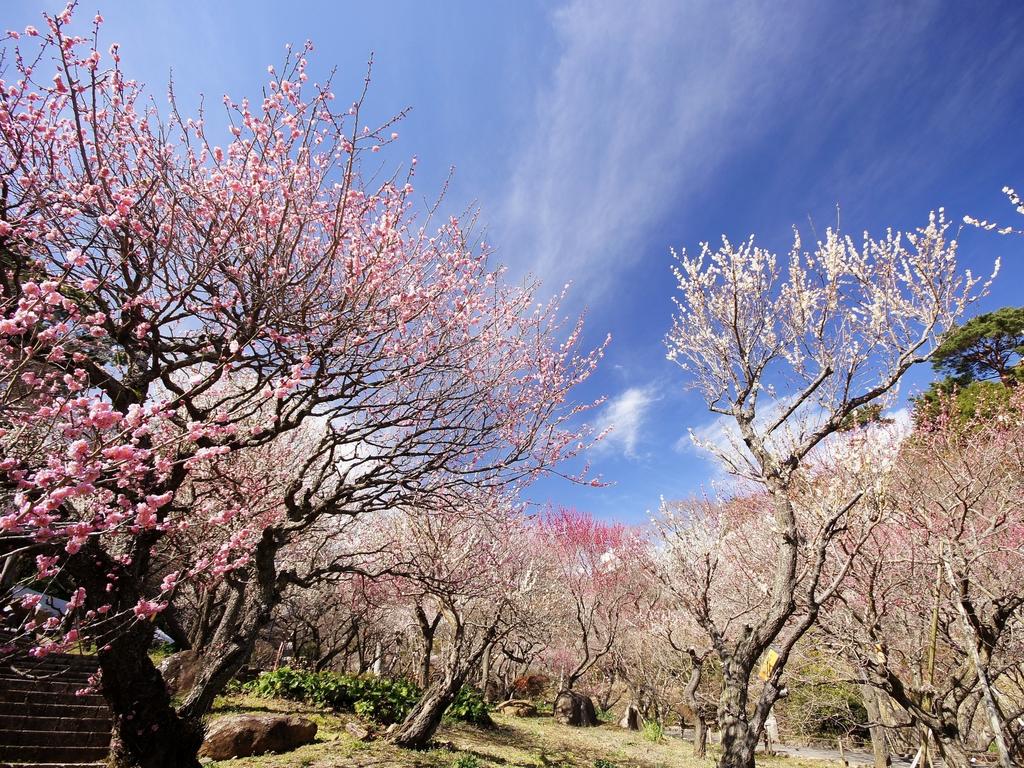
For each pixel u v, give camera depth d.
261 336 5.14
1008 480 6.40
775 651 5.82
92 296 4.07
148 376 4.92
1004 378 10.41
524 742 14.18
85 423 2.96
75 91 4.07
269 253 5.25
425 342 6.29
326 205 5.66
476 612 13.78
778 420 6.91
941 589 5.90
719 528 10.95
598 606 24.38
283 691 12.81
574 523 26.56
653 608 18.19
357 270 5.25
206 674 6.08
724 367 7.71
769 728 16.80
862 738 13.90
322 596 16.88
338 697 12.85
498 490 8.62
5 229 3.53
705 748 15.38
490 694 23.70
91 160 4.87
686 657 15.40
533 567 16.55
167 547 6.80
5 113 4.17
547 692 26.94
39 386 3.49
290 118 4.88
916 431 7.73
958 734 5.38
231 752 8.76
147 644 5.55
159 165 4.62
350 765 8.71
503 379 6.86
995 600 5.63
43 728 7.39
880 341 6.77
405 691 13.92
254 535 6.53
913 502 6.04
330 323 5.33
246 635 6.32
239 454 8.01
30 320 2.76
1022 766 5.36
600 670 27.78
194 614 16.52
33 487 2.86
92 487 2.74
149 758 5.38
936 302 6.39
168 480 4.89
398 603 17.67
